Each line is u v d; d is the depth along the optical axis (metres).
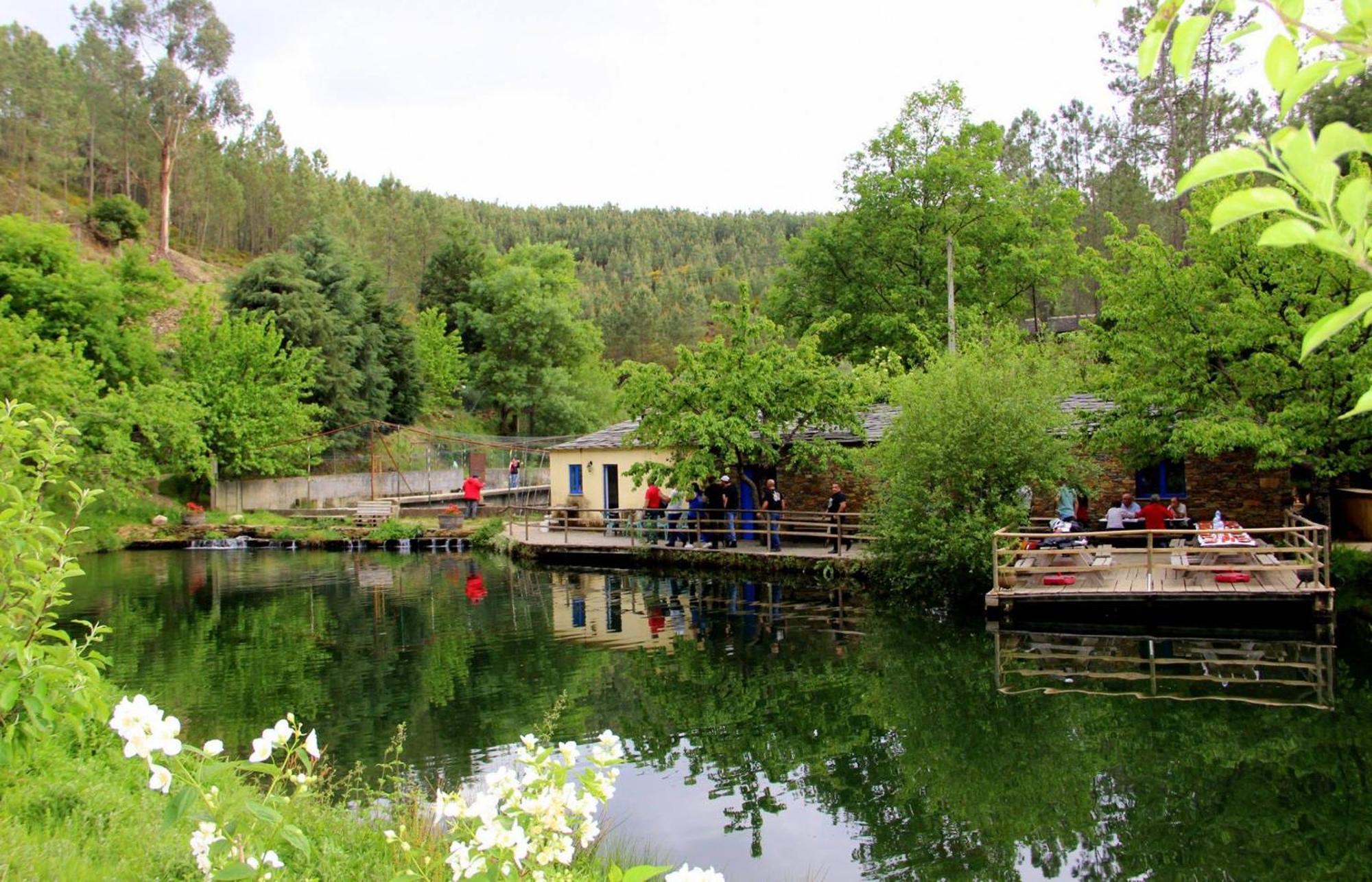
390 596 23.30
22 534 6.27
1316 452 18.55
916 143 38.03
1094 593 17.05
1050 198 39.31
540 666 16.05
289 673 15.65
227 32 83.62
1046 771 10.84
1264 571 17.91
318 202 92.25
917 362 35.09
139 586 25.02
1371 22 1.69
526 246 64.94
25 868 5.27
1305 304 18.30
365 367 49.47
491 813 3.95
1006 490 19.55
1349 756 10.88
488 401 58.88
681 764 11.38
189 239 81.94
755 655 16.39
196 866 5.77
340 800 9.21
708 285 120.75
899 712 13.12
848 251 38.59
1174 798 10.04
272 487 41.31
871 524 22.81
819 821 9.66
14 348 30.84
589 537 30.23
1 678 5.70
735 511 25.95
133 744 3.41
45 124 74.06
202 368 40.50
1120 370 20.06
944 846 9.05
